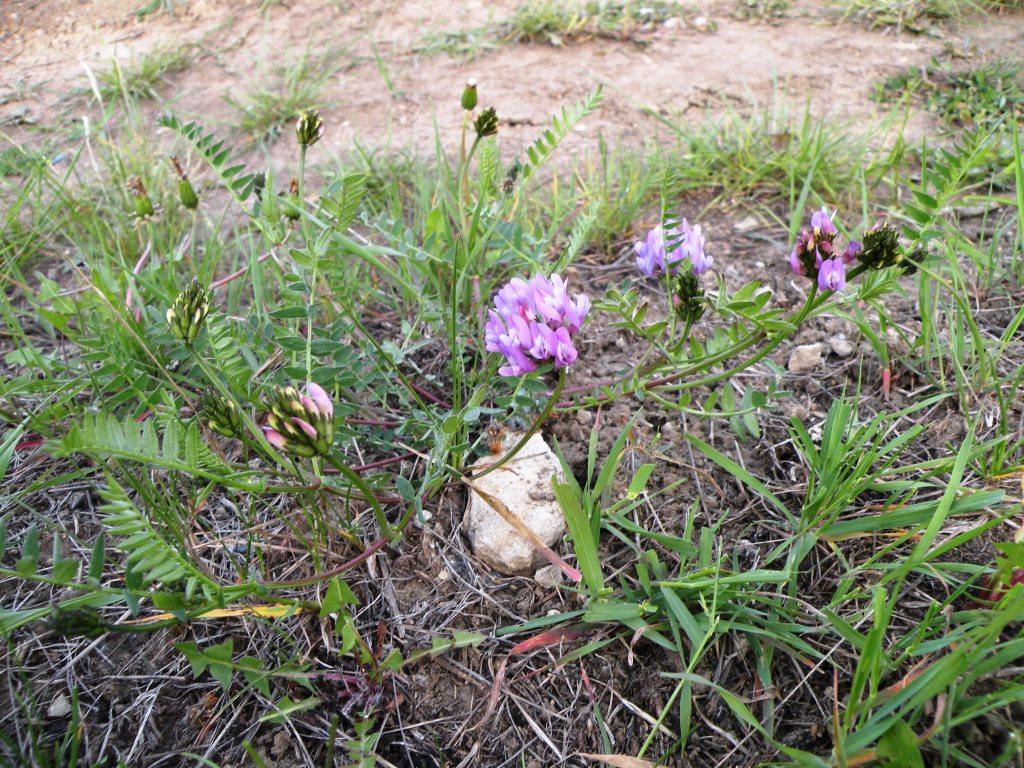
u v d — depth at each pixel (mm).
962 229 350
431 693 203
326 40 565
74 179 412
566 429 262
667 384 252
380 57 546
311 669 206
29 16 609
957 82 472
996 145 381
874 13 565
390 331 308
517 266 309
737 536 232
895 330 293
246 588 191
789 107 464
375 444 256
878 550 220
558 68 523
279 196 261
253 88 505
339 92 507
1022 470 229
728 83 495
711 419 266
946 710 167
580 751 192
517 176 330
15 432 241
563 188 390
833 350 291
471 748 194
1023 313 256
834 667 196
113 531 166
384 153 432
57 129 470
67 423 267
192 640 214
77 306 282
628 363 290
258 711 201
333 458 183
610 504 239
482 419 261
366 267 325
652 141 431
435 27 576
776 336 228
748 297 221
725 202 391
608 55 536
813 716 190
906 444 251
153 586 219
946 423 256
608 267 349
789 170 383
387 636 214
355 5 607
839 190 383
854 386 278
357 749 188
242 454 256
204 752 194
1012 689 167
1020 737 162
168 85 521
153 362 261
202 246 362
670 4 593
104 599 193
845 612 207
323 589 221
